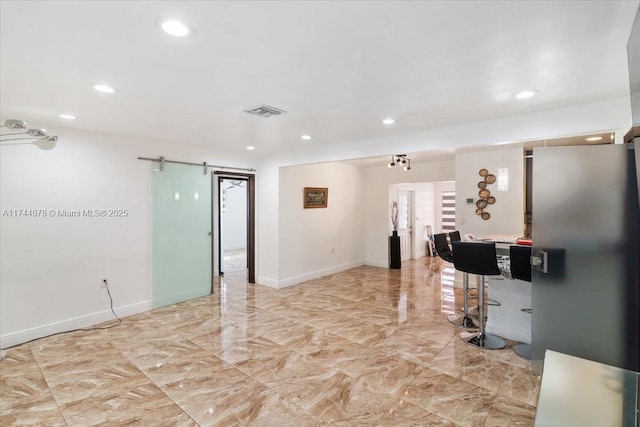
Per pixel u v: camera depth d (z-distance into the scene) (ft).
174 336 11.30
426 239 29.12
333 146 14.70
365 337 11.21
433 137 11.52
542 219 8.31
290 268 18.49
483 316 10.69
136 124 11.05
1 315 10.35
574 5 4.41
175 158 14.82
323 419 6.98
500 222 16.61
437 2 4.33
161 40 5.39
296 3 4.36
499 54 5.91
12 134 10.53
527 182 17.42
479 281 10.84
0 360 9.53
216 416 7.07
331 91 7.82
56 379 8.52
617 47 5.62
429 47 5.65
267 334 11.48
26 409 7.28
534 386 8.18
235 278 20.27
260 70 6.62
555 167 8.15
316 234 20.24
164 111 9.46
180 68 6.51
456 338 11.11
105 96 8.16
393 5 4.41
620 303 7.75
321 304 14.93
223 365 9.28
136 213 13.58
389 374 8.78
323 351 10.15
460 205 17.72
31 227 10.93
